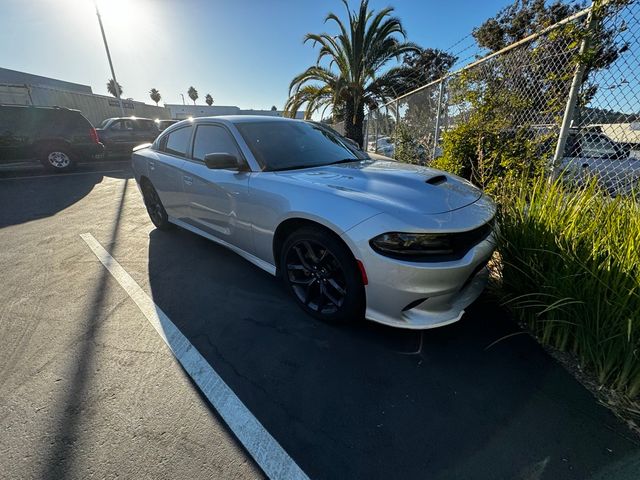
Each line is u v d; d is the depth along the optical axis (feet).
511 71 13.02
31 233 13.38
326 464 4.38
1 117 26.61
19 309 7.94
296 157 9.06
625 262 5.36
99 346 6.63
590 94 10.06
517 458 4.41
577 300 5.78
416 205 6.30
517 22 24.63
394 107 28.99
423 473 4.25
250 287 8.94
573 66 10.29
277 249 7.99
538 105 12.01
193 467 4.31
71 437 4.69
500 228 7.36
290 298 8.38
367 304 6.38
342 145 10.96
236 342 6.76
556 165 10.17
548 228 6.75
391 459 4.43
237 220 8.71
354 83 40.06
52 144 28.71
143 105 78.43
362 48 38.78
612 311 5.31
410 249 5.73
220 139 9.56
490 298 8.16
